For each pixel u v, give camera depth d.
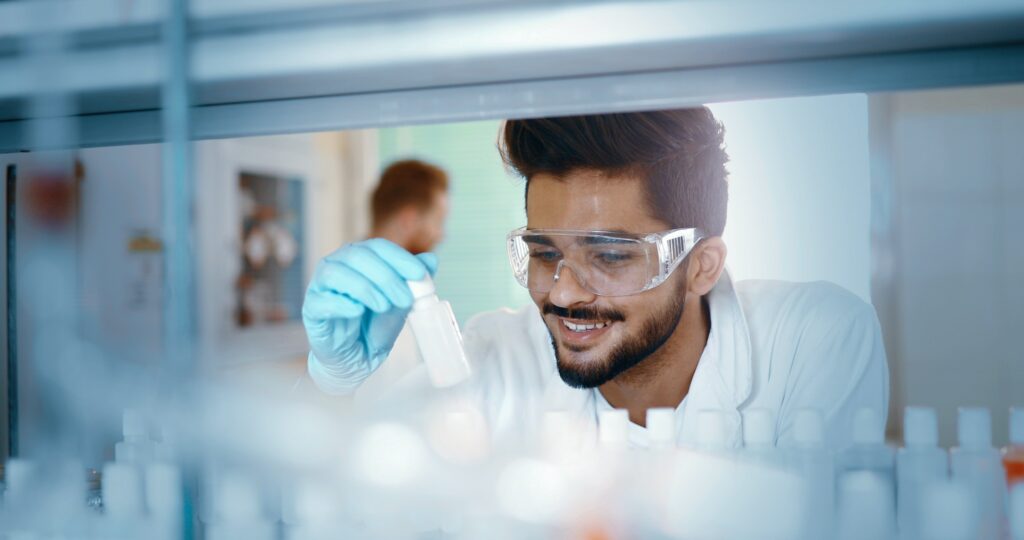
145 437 0.76
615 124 0.93
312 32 0.50
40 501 0.67
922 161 3.17
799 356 1.10
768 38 0.46
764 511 0.65
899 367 3.21
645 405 1.13
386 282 0.76
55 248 0.75
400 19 0.49
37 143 0.65
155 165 1.80
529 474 0.69
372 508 0.67
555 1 0.47
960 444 0.70
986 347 3.15
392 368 1.32
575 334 1.00
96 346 0.80
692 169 0.98
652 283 0.94
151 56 0.52
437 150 3.68
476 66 0.50
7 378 0.75
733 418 0.92
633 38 0.46
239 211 2.78
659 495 0.67
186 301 0.58
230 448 0.69
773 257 1.49
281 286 2.97
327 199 3.27
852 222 1.46
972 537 0.58
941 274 3.17
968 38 0.46
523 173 1.00
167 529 0.63
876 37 0.46
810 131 1.46
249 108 0.59
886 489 0.62
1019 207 3.12
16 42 0.54
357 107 0.56
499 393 1.19
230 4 0.50
